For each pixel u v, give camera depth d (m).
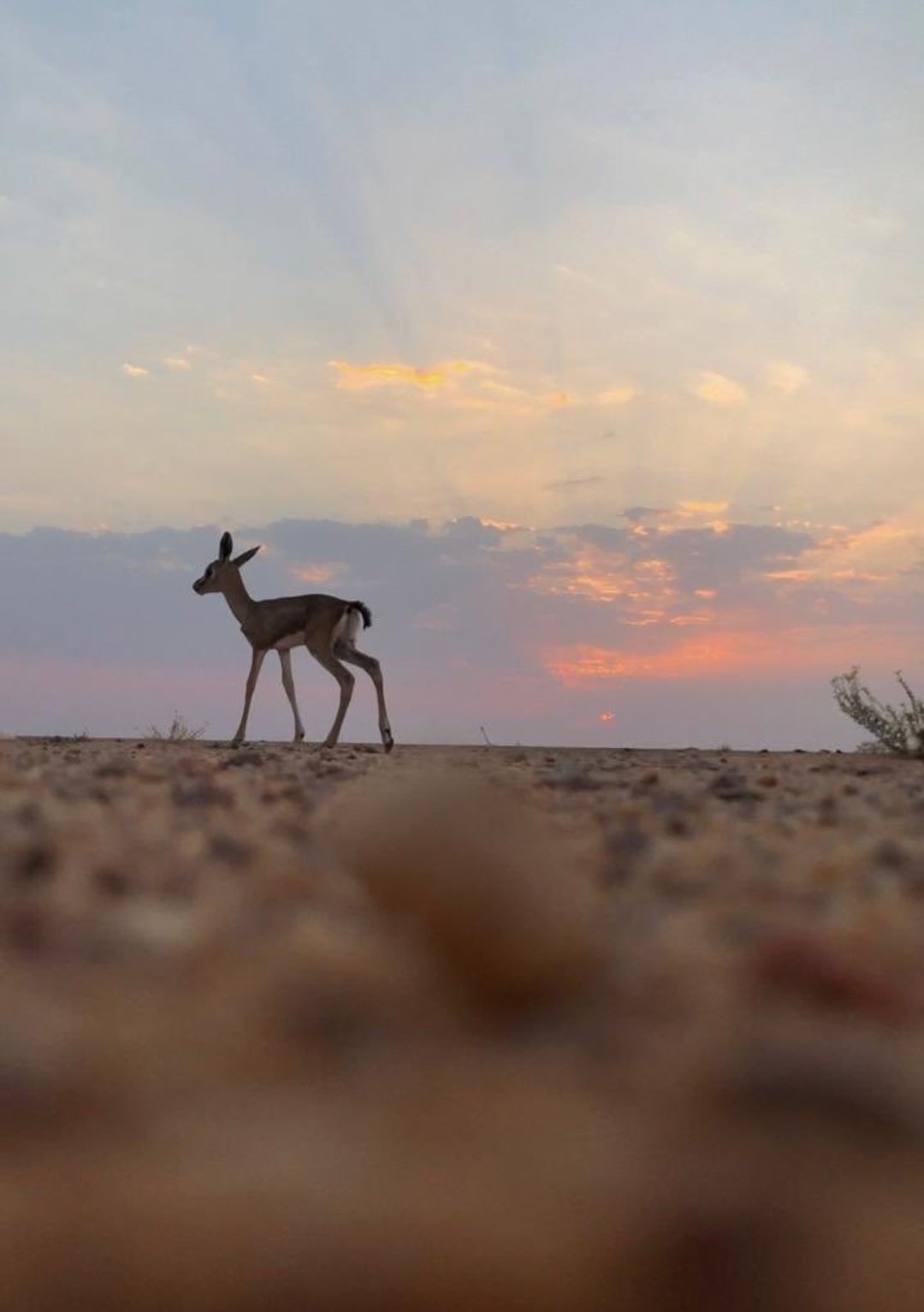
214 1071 1.23
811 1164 0.92
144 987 1.72
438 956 1.55
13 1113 1.05
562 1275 0.76
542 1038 1.40
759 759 12.80
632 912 2.57
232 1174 0.89
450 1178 0.88
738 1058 1.17
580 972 1.58
